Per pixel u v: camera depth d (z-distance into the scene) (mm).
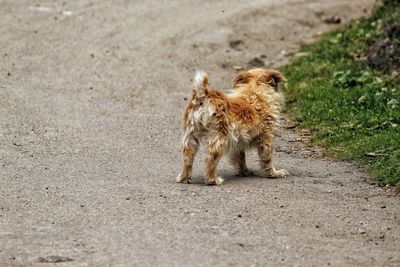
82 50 23578
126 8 27969
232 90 13703
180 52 24141
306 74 21125
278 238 10266
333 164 14422
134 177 13281
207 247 9906
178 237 10250
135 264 9383
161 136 16531
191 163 12844
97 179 13086
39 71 21516
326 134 16156
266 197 12047
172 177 13352
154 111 18672
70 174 13383
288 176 13586
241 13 27906
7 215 11117
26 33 24766
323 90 19141
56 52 23234
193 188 12547
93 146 15477
